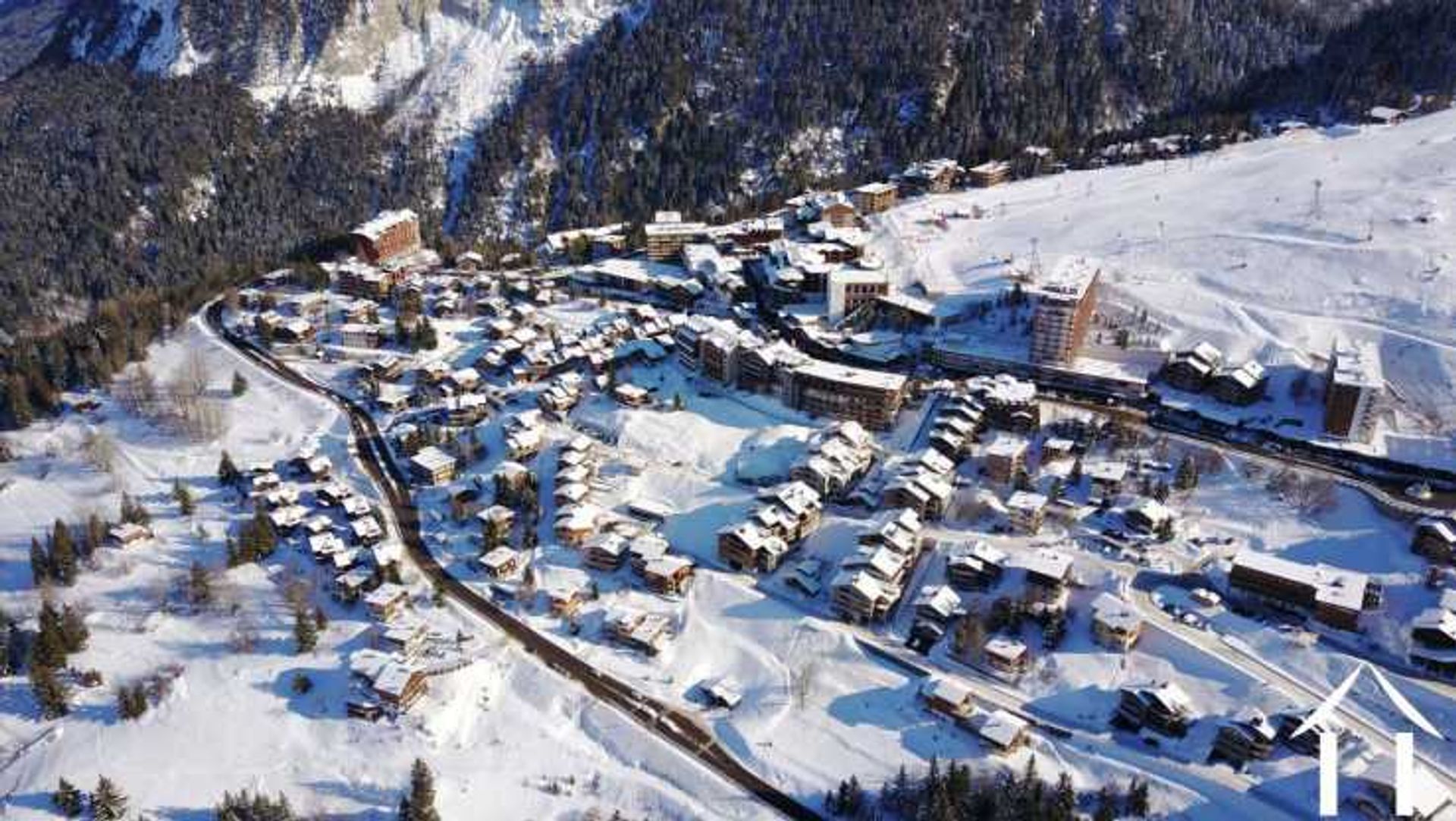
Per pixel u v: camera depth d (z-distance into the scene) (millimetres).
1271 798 106500
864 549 142625
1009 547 145625
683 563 144750
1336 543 142250
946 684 120438
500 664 131250
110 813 110562
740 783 114062
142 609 141500
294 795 113438
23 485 171500
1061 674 124750
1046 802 103812
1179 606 131875
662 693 127188
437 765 116625
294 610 139750
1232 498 153750
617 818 108375
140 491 168000
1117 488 154250
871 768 114062
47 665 129250
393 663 126062
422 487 168000
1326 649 124000
